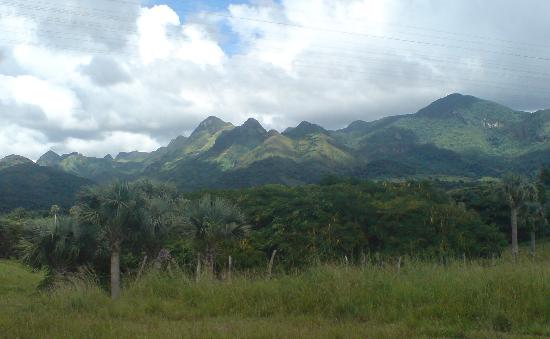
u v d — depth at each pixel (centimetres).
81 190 2039
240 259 3111
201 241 2278
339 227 4066
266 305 783
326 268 911
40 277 3016
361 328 639
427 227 4216
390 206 4669
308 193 5041
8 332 645
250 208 4662
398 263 930
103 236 2083
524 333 619
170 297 895
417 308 718
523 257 1191
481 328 636
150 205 2098
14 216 6850
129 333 628
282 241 3812
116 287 1199
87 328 661
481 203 6681
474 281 789
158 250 2166
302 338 588
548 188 8256
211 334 607
